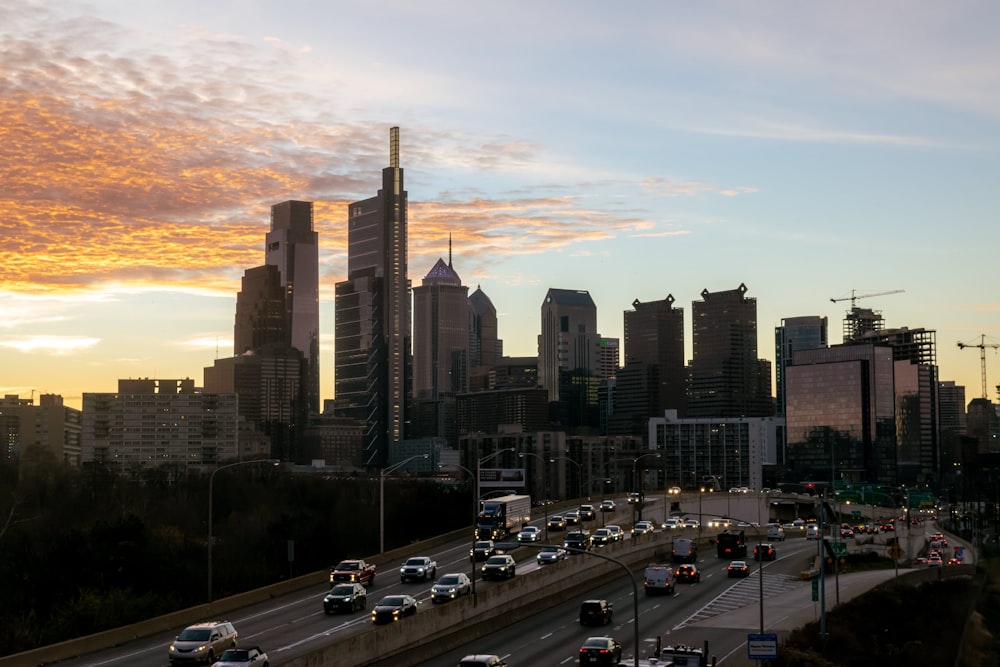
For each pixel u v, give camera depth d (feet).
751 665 267.39
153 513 629.51
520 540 490.08
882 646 348.38
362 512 634.02
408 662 260.42
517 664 261.24
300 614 313.32
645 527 554.87
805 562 488.02
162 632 289.33
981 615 221.25
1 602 350.43
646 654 273.75
